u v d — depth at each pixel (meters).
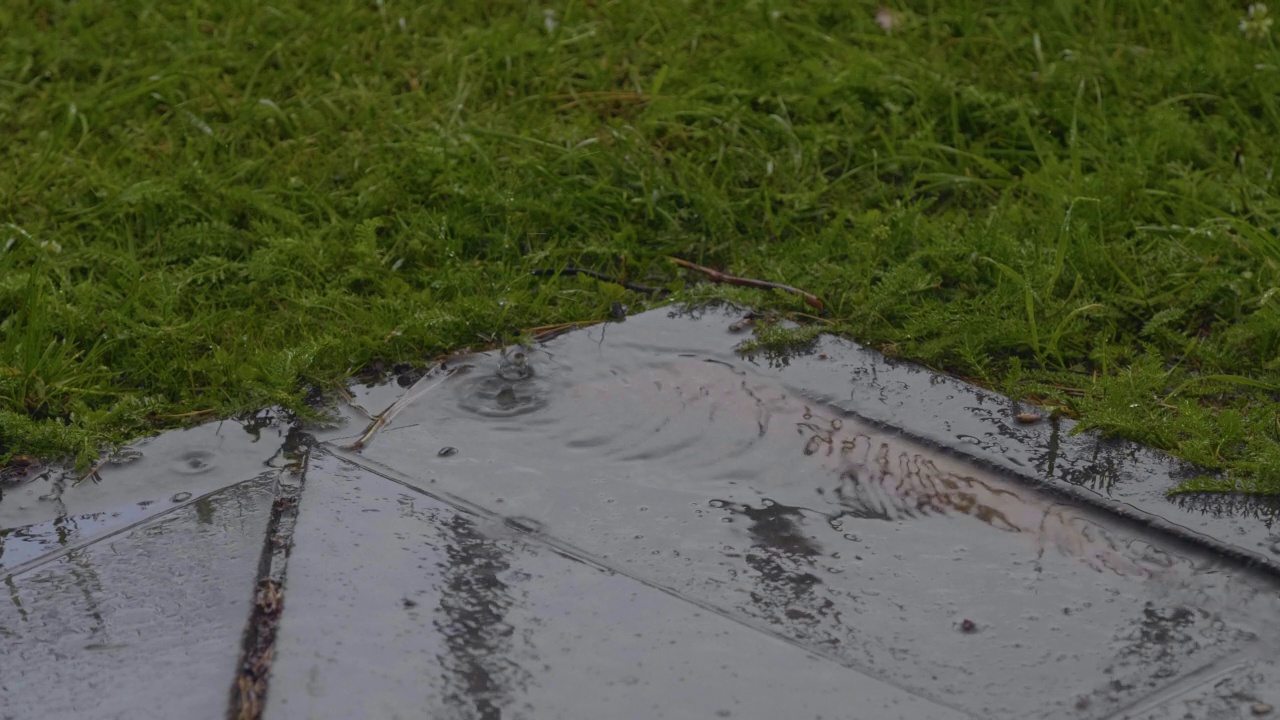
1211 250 3.17
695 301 3.02
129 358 2.80
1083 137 3.77
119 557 2.13
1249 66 4.04
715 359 2.77
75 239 3.26
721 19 4.46
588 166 3.62
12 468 2.41
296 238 3.19
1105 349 2.78
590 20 4.49
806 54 4.25
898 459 2.40
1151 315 2.97
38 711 1.78
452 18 4.46
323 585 2.02
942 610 1.99
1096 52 4.22
